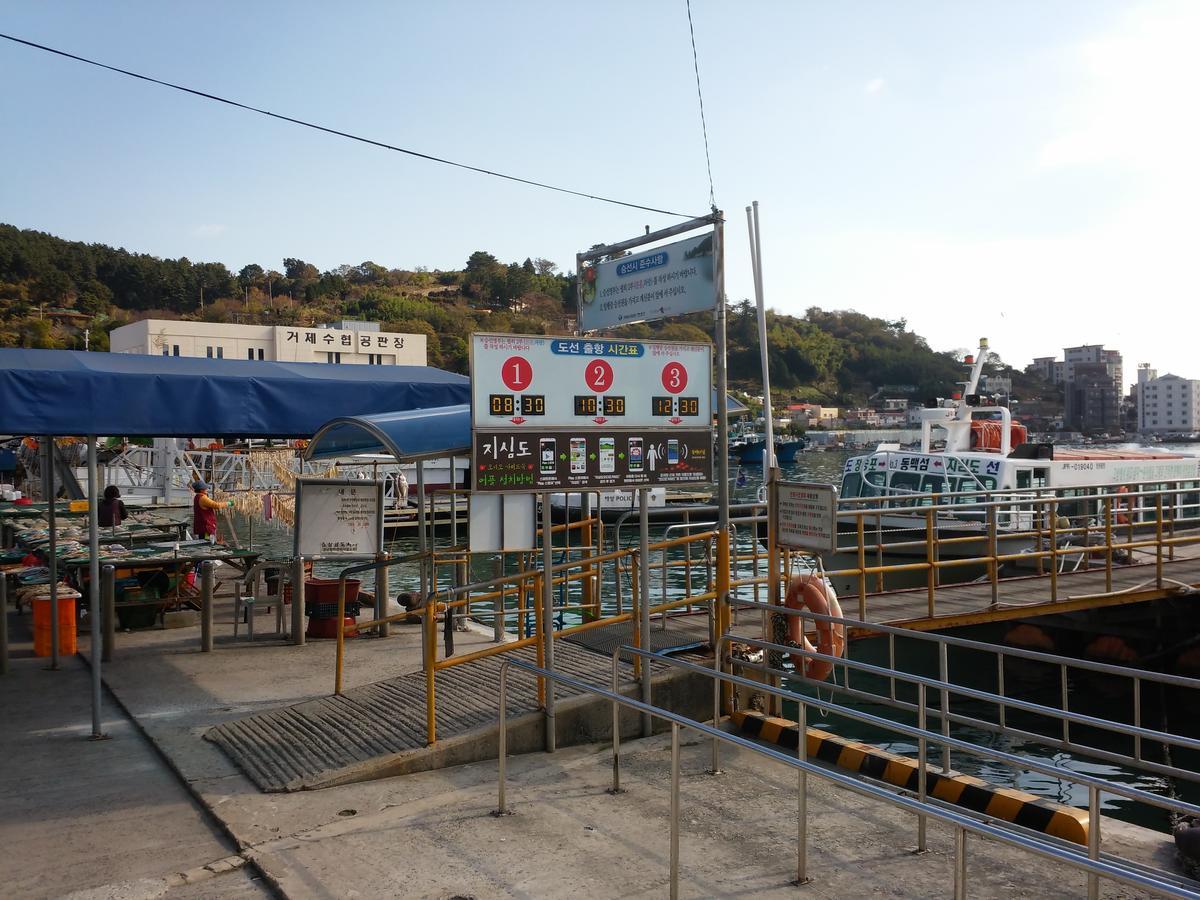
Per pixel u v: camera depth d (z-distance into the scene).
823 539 8.22
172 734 7.72
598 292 9.52
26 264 169.88
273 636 11.66
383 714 7.80
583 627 8.20
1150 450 27.30
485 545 9.98
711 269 8.19
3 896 4.93
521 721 7.40
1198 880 5.21
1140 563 15.23
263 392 9.00
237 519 36.12
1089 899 3.81
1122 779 10.20
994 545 11.31
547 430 7.23
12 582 14.37
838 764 7.29
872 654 14.52
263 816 5.99
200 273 198.00
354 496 11.09
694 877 5.14
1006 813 6.16
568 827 5.86
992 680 13.89
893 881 5.10
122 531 16.34
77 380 7.91
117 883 5.11
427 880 5.08
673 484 7.95
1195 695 12.72
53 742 7.62
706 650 9.02
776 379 197.75
